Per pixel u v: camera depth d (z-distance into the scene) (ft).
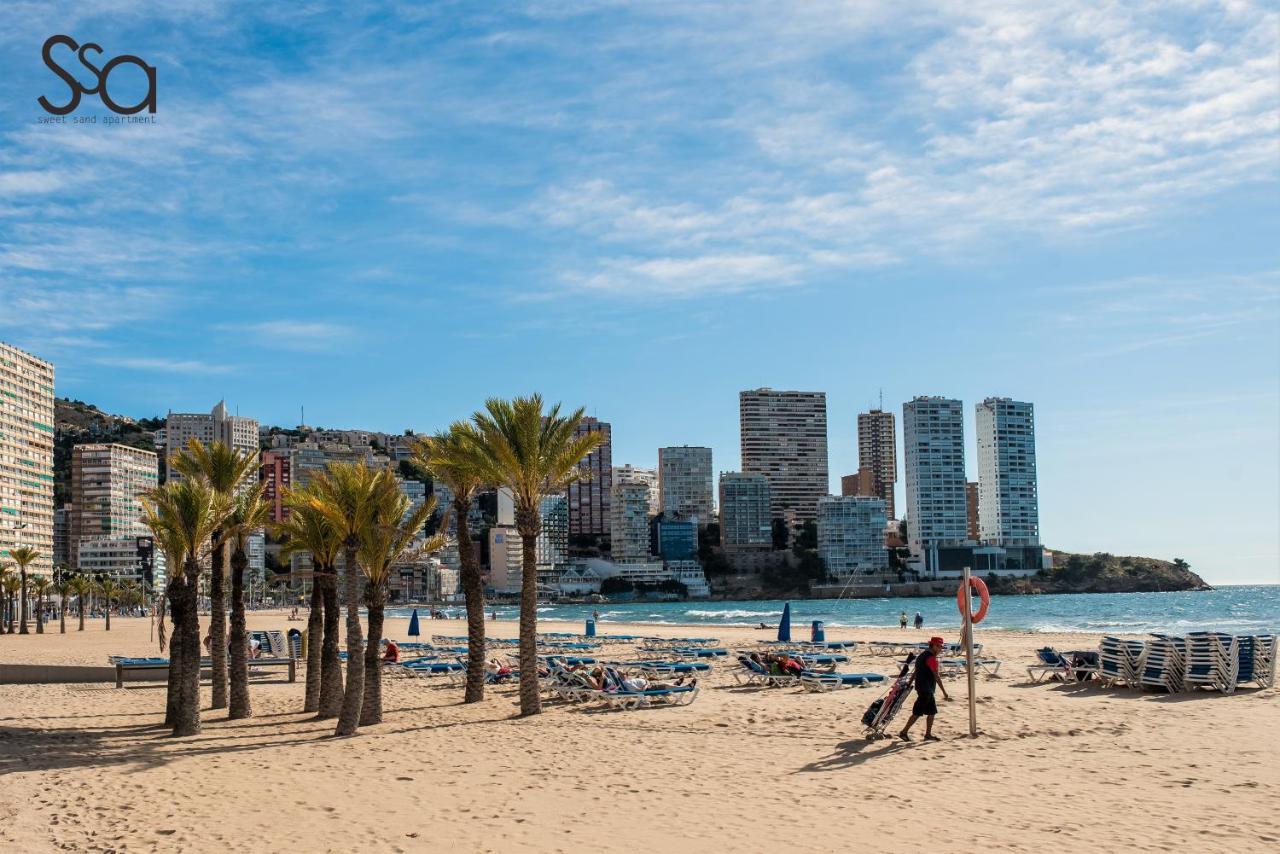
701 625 329.52
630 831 38.47
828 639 194.29
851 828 37.50
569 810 42.39
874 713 56.59
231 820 42.91
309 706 84.84
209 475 78.74
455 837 38.58
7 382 581.53
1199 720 59.98
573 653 152.05
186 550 72.74
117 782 52.44
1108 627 324.60
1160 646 75.05
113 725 77.66
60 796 49.26
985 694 76.54
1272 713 61.82
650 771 50.37
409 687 102.47
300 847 38.01
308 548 81.76
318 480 81.51
